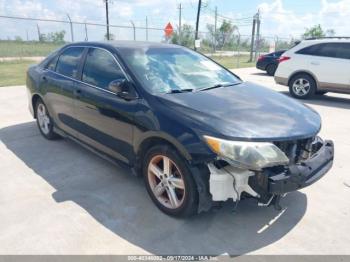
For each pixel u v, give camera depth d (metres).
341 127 6.43
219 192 2.71
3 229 2.89
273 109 3.20
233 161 2.61
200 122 2.81
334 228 3.02
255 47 30.05
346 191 3.73
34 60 19.16
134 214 3.16
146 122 3.12
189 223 3.03
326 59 8.83
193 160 2.75
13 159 4.43
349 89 8.66
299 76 9.36
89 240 2.77
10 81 10.93
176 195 3.07
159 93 3.27
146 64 3.66
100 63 3.91
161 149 3.03
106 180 3.85
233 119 2.87
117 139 3.58
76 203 3.34
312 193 3.67
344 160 4.68
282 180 2.62
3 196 3.45
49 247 2.67
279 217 3.17
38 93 4.99
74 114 4.25
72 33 17.23
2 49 22.55
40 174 3.99
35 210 3.20
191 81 3.71
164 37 20.95
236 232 2.92
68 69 4.44
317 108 8.19
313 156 3.04
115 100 3.49
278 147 2.77
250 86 3.99
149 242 2.76
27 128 5.80
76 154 4.62
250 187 2.71
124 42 4.21
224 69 4.43
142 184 3.76
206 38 31.69
